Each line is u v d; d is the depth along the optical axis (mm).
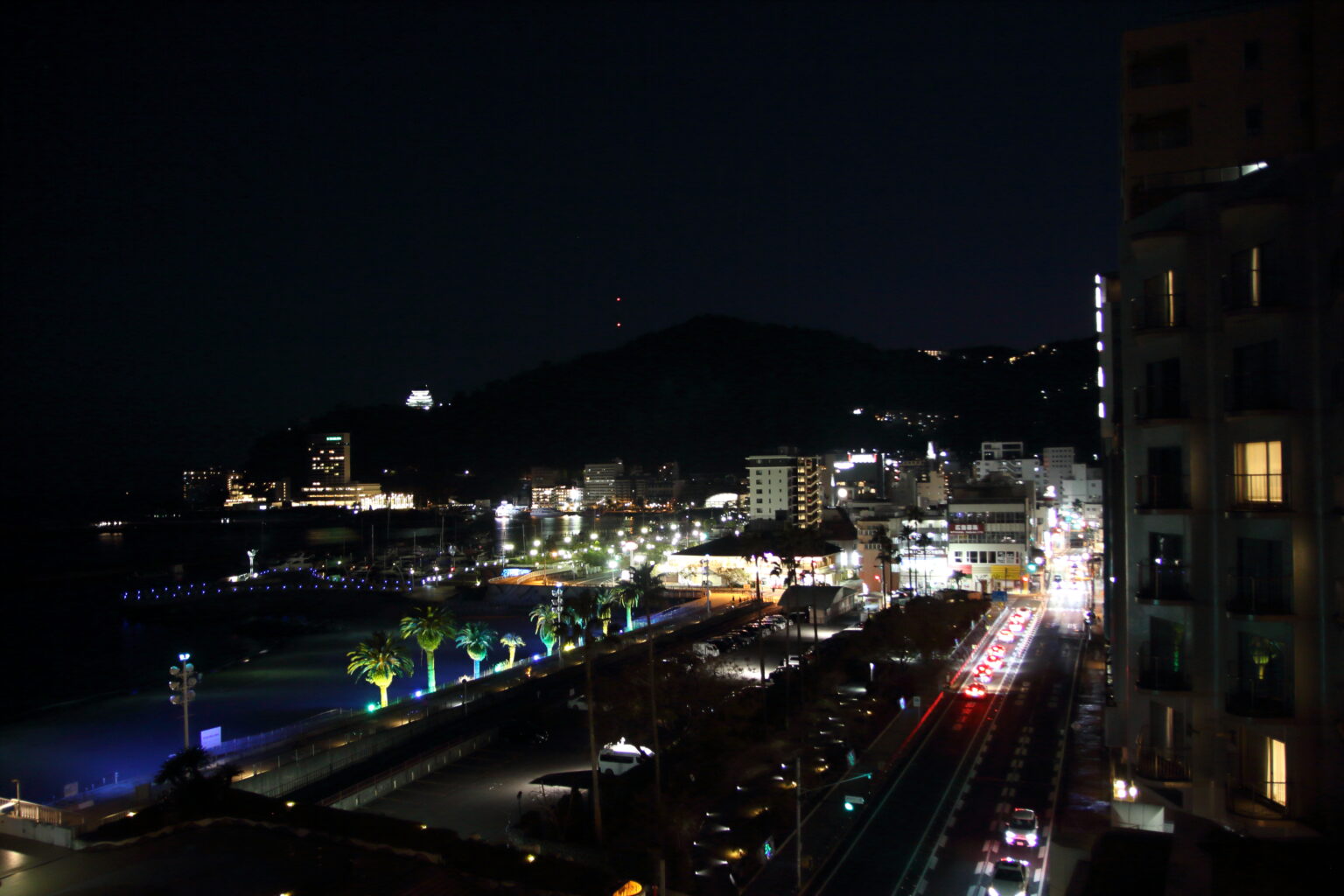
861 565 194750
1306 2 30609
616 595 134125
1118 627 37812
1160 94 32188
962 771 70938
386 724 88750
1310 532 22828
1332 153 22344
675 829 55938
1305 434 22922
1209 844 16906
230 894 28406
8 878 31094
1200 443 25906
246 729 109938
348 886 29375
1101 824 57250
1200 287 26062
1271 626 23906
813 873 51844
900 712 91062
